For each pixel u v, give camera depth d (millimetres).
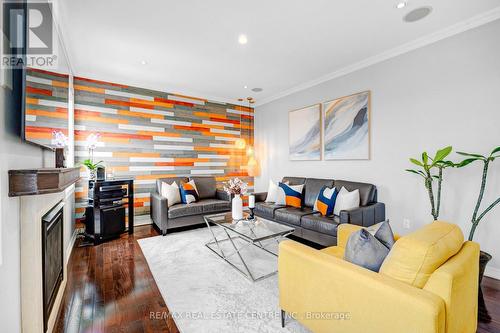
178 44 2869
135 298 1986
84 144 3736
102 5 2143
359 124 3406
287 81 4145
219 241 3322
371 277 1150
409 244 1139
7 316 1145
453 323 1056
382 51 3059
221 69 3623
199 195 4484
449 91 2564
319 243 2949
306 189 3854
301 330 1603
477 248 1369
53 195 1766
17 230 1273
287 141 4695
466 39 2441
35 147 1605
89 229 3375
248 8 2211
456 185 2518
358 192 3039
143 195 4262
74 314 1784
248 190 5562
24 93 1257
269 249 3086
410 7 2197
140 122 4227
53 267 1757
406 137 2920
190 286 2170
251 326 1648
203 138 4941
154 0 2090
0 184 1071
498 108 2260
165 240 3408
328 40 2787
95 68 3566
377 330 1102
